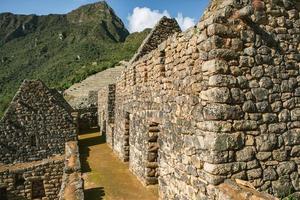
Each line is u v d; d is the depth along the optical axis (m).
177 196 7.57
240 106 6.09
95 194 10.62
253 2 6.45
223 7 6.20
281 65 6.50
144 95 10.89
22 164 19.73
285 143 6.35
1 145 19.72
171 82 8.07
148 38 15.55
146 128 10.69
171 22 15.86
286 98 6.46
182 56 7.35
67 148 18.02
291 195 6.25
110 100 21.03
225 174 5.90
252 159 6.08
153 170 10.74
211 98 6.00
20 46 154.50
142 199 9.85
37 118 20.34
